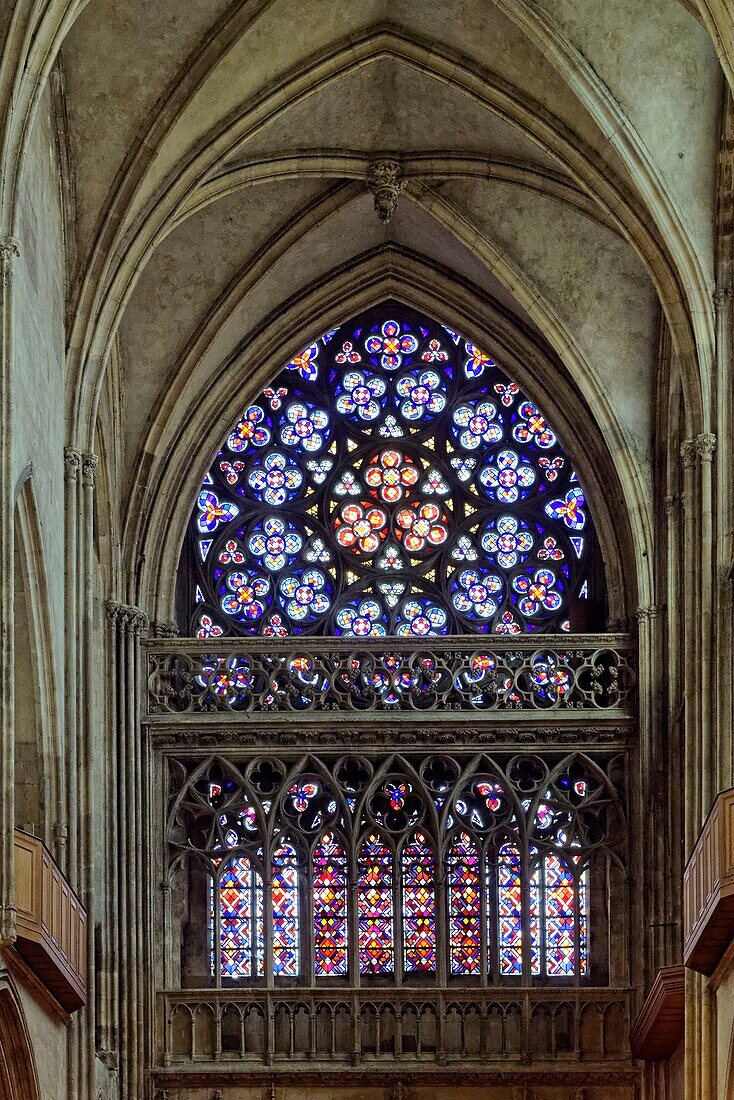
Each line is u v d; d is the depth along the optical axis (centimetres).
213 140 4066
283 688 4656
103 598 4562
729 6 3347
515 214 4528
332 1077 4453
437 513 4991
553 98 4031
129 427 4672
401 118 4400
